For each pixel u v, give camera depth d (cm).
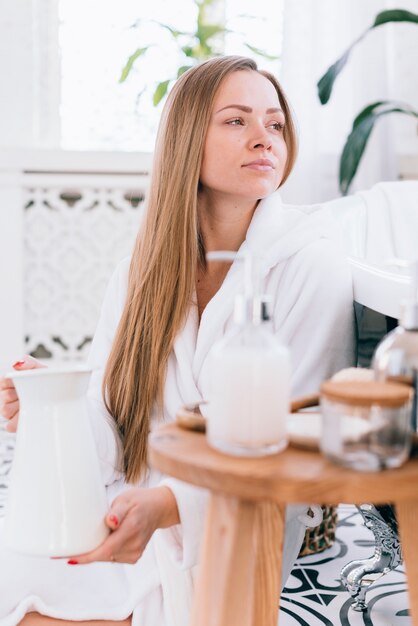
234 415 54
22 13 269
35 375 67
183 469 53
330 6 253
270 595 69
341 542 150
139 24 281
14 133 273
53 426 68
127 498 72
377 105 226
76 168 264
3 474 188
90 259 273
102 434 98
